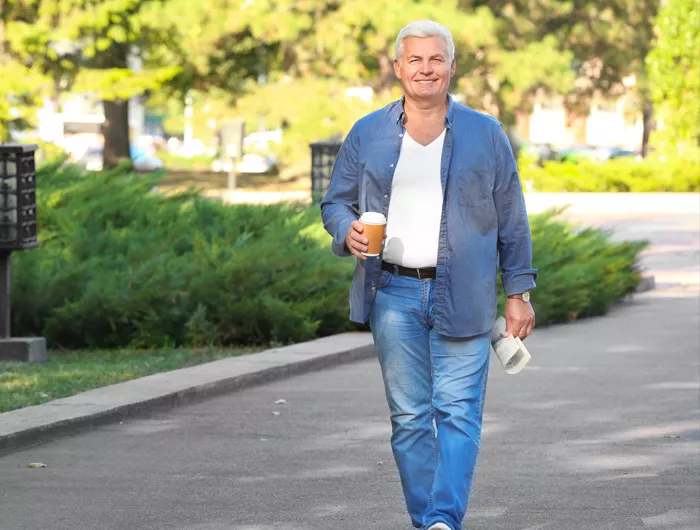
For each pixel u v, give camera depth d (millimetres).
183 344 17625
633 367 15891
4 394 13203
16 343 15781
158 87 63125
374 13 61750
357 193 8203
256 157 86750
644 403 13461
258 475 10289
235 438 11703
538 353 17125
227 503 9414
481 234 7941
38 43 60750
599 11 73375
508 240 8086
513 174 8000
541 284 19859
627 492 9727
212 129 70875
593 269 21047
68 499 9531
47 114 81938
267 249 17891
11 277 16703
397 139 7938
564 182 57156
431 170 7895
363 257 7793
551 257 21234
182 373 14391
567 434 11875
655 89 56625
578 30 72625
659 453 11086
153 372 14898
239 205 21625
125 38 62562
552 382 14812
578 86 77750
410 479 8195
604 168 56812
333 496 9609
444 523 7766
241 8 62344
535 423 12406
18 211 15516
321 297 18422
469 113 7957
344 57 63250
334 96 63906
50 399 12953
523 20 67500
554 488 9852
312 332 17625
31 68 62406
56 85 66062
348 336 17578
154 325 17469
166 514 9117
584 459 10844
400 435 8172
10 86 58969
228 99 70500
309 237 20297
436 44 7844
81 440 11578
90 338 17594
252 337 17750
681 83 55719
